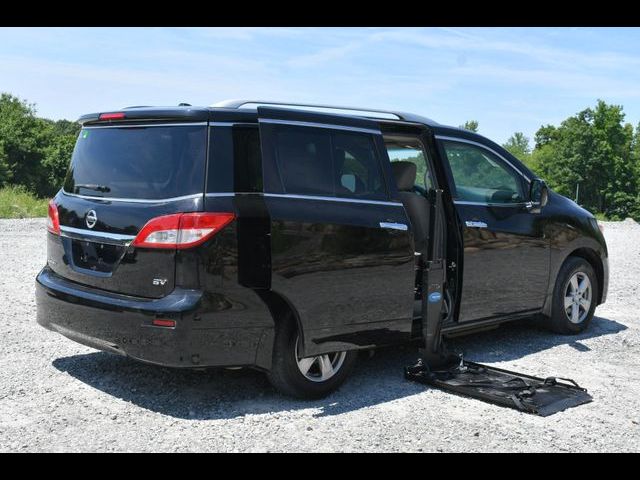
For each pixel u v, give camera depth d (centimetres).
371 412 482
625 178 9856
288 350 481
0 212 2034
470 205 607
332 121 515
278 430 443
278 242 464
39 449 407
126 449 409
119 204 474
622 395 533
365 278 510
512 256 638
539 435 447
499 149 651
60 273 521
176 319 434
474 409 494
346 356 518
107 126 508
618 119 9994
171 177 459
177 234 442
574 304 718
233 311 450
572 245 700
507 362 621
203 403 490
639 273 1179
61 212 521
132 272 459
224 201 450
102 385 523
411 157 625
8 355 595
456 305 598
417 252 605
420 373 555
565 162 9994
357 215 510
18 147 7769
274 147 479
